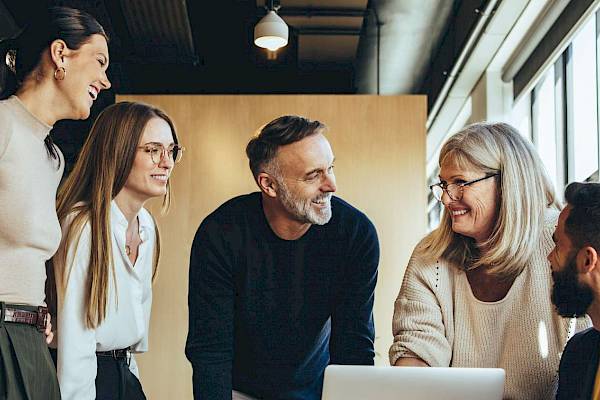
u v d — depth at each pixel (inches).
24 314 120.6
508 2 287.9
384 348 280.7
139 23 323.3
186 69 368.2
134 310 146.9
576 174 274.7
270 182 144.1
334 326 150.6
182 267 284.4
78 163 145.0
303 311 148.5
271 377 150.5
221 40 353.1
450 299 139.3
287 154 142.4
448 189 136.9
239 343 150.6
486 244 135.9
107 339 142.6
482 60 336.8
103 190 142.3
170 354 279.0
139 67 365.1
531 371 133.6
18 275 121.3
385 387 111.5
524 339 134.2
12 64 128.3
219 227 148.0
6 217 120.8
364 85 418.0
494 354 136.4
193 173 290.5
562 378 123.3
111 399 142.8
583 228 114.7
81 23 129.5
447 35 359.3
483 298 138.4
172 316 281.0
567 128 284.5
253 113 293.6
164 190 147.9
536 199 135.0
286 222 145.8
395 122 293.3
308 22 346.6
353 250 148.1
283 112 293.9
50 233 125.2
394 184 290.5
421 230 288.4
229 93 373.1
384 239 288.0
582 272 115.0
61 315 137.4
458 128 419.8
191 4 321.4
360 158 291.7
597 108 251.4
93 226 140.2
